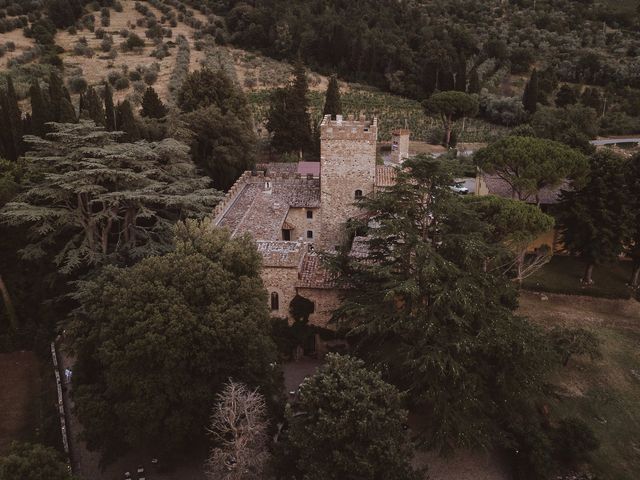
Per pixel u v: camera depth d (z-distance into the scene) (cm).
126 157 4369
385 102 11906
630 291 4781
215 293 2872
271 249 3656
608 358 3919
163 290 2811
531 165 4475
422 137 10150
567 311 4519
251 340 2827
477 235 2961
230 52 13938
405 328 2873
